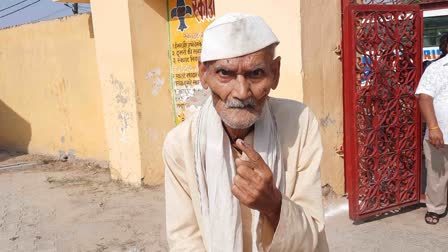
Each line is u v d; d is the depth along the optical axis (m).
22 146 8.72
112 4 5.44
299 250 1.27
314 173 1.40
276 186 1.36
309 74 4.06
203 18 5.11
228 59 1.24
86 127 7.29
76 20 7.05
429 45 4.48
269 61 1.28
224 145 1.39
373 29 3.79
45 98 7.98
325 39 4.24
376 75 3.86
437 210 3.93
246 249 1.46
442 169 3.80
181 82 5.55
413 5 3.96
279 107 1.46
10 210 5.17
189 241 1.52
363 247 3.56
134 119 5.50
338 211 4.28
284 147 1.41
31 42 8.00
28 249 3.99
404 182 4.21
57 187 6.06
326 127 4.32
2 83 8.84
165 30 5.54
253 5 4.20
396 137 4.07
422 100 3.70
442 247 3.49
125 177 5.83
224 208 1.35
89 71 7.03
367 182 4.00
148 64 5.45
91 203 5.20
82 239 4.15
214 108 1.42
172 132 1.53
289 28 3.98
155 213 4.73
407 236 3.73
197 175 1.43
